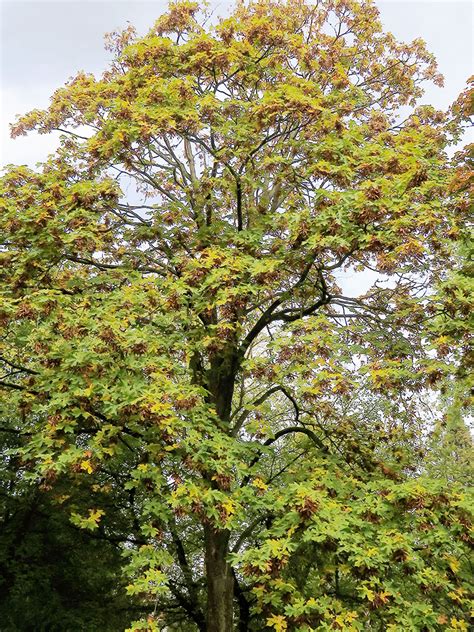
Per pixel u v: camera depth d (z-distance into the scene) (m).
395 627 5.70
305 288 8.94
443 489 6.86
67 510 10.48
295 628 6.06
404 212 7.12
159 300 7.11
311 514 6.14
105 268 9.20
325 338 6.77
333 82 9.66
